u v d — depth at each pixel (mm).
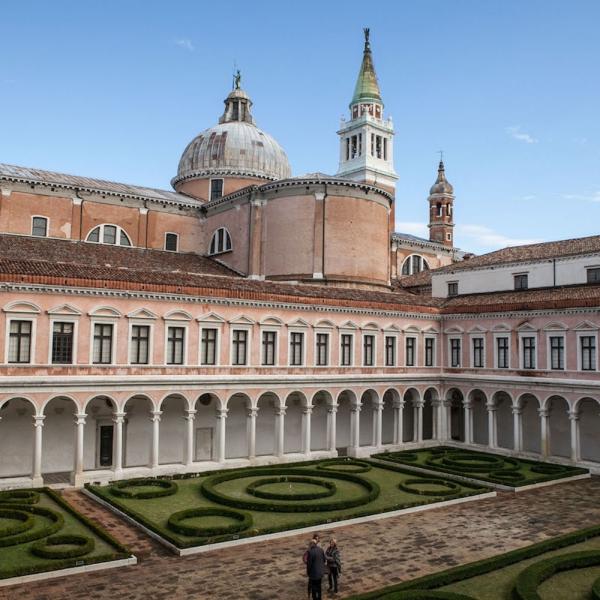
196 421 54344
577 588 27703
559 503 42938
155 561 30438
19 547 30766
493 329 62125
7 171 67500
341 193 68688
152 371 47844
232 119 89125
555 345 57250
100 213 71375
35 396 43156
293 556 31359
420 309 64688
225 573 28984
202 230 78500
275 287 56719
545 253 67688
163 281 49188
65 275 44469
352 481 47500
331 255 67812
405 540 34344
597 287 59625
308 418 56156
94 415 49562
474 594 26969
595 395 53562
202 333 50562
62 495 42500
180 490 43531
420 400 64312
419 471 51000
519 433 59438
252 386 52656
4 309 42281
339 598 26359
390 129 115938
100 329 46188
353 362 59312
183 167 84875
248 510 38812
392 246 97312
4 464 45688
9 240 61188
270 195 69938
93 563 29062
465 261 76375
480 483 48375
